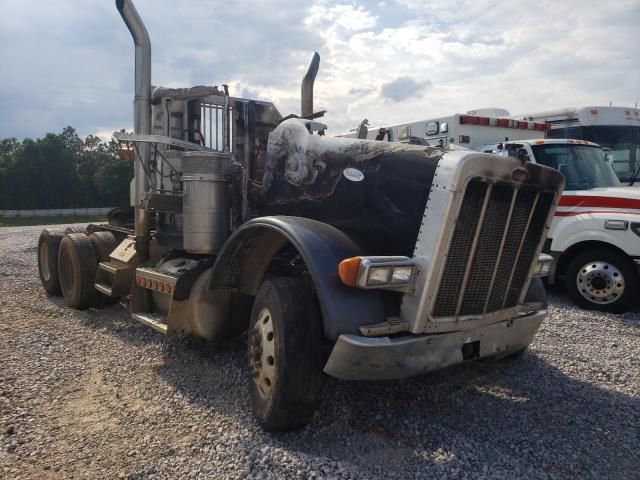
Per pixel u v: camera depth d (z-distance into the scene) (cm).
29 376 488
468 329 375
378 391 438
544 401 427
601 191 762
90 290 712
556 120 1292
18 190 6525
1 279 982
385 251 379
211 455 345
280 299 363
